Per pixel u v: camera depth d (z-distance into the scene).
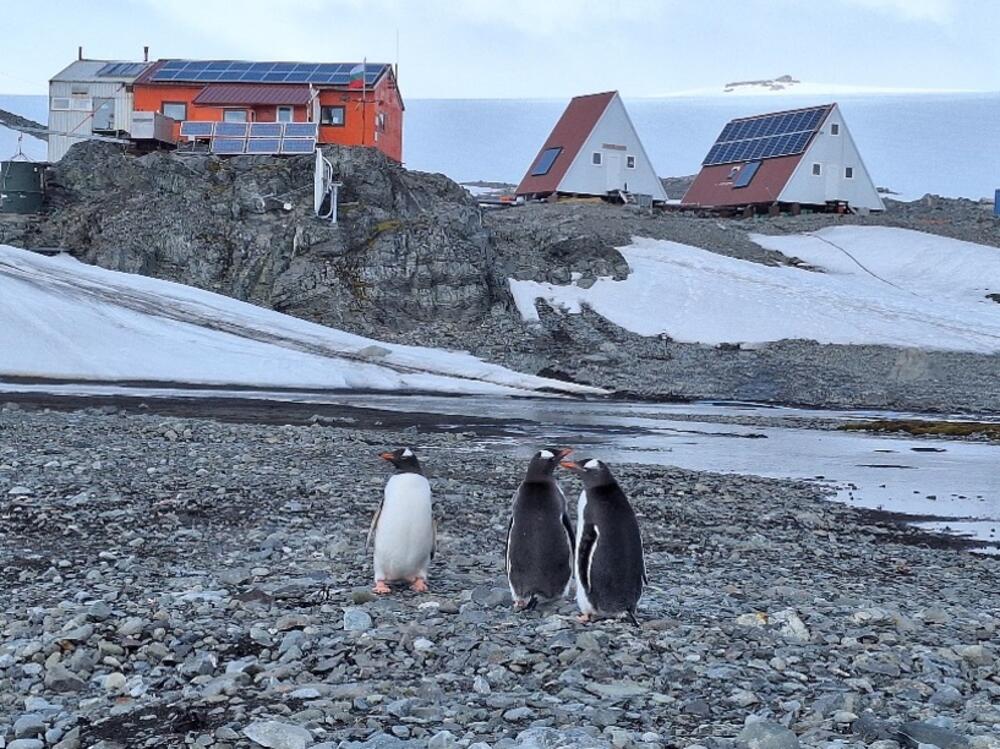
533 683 8.29
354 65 84.44
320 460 23.16
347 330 63.59
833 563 16.14
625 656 8.94
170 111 80.56
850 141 106.62
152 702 7.90
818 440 37.41
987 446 36.84
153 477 19.14
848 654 9.66
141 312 58.06
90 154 73.38
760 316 69.06
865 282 81.00
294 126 75.56
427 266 66.69
